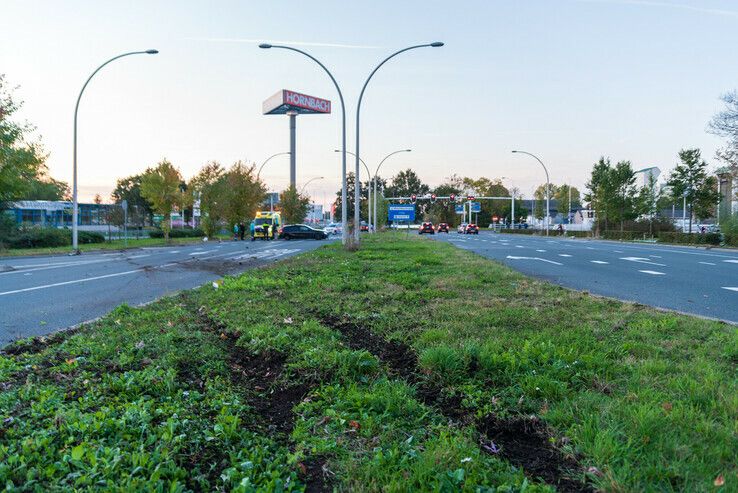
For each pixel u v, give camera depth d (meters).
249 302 8.46
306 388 4.36
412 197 79.31
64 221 55.88
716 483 2.66
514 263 18.44
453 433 3.42
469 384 4.36
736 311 8.23
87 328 6.53
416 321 6.90
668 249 30.55
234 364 5.12
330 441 3.26
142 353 5.22
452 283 11.04
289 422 3.70
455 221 132.75
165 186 38.34
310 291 9.88
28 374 4.59
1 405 3.73
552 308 7.89
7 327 7.11
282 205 67.44
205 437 3.25
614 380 4.39
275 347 5.48
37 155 22.83
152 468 2.81
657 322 6.76
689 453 3.00
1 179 21.77
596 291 10.69
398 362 5.13
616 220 52.06
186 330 6.39
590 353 5.06
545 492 2.64
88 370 4.73
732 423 3.38
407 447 3.15
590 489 2.77
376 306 8.22
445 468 2.88
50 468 2.71
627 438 3.20
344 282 11.15
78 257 22.38
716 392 3.96
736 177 35.12
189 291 9.93
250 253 25.41
